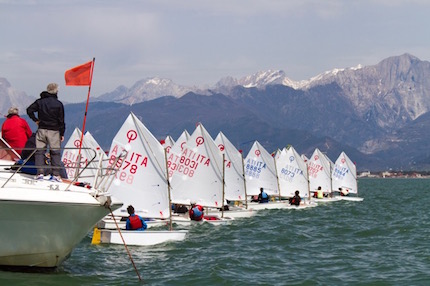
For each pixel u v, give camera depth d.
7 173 27.83
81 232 27.92
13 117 29.47
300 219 68.12
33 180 27.20
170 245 42.22
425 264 36.22
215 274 31.83
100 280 29.16
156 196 46.66
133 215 42.59
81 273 30.42
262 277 31.95
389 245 45.12
